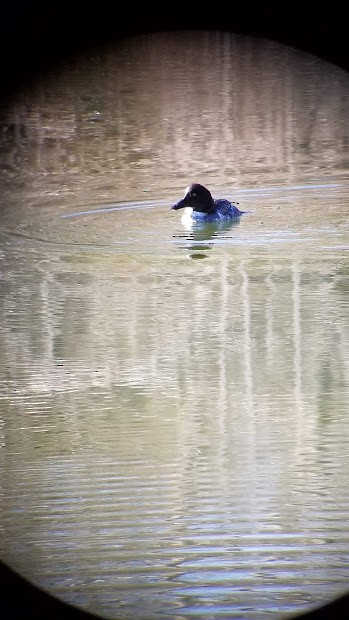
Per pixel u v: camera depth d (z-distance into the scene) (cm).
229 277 2292
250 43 4638
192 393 1677
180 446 1467
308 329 1962
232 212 2811
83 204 2986
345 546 1195
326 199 3008
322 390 1683
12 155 3662
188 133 3853
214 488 1332
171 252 2505
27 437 1516
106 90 4316
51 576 1143
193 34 4719
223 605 1103
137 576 1146
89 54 4603
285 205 2945
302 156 3556
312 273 2294
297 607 1088
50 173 3434
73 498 1312
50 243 2602
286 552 1175
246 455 1442
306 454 1435
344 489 1327
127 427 1552
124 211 2912
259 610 1090
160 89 4319
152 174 3388
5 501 1308
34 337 1958
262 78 4412
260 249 2508
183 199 2778
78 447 1466
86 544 1202
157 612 1086
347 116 3991
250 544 1199
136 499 1309
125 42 4634
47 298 2177
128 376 1767
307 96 4194
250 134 3838
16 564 1166
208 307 2098
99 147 3734
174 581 1132
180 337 1948
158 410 1617
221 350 1870
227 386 1708
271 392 1669
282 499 1288
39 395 1694
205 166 3459
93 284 2259
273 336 1933
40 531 1233
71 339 1952
